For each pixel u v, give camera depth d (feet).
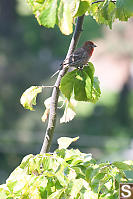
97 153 71.15
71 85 11.57
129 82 84.94
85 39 78.07
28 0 9.75
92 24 77.56
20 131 71.72
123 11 10.68
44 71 84.28
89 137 74.95
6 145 69.41
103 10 12.00
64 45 86.89
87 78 11.53
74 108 13.47
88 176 10.80
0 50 88.17
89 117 77.41
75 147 72.64
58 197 10.47
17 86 82.17
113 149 70.90
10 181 10.97
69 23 9.12
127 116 84.23
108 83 84.84
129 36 85.05
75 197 10.58
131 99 84.02
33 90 12.30
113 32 84.84
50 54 87.15
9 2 97.35
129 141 74.02
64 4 9.16
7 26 91.76
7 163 68.23
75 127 74.28
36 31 89.61
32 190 10.84
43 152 12.35
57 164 11.05
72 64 12.38
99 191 10.93
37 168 11.18
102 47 85.81
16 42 88.89
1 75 81.61
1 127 73.36
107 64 85.15
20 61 85.81
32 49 89.10
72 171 10.93
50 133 12.35
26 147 69.67
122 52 85.46
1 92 79.71
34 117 71.67
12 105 77.05
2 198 10.95
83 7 9.62
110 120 80.79
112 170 10.89
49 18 9.20
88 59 14.07
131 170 10.96
